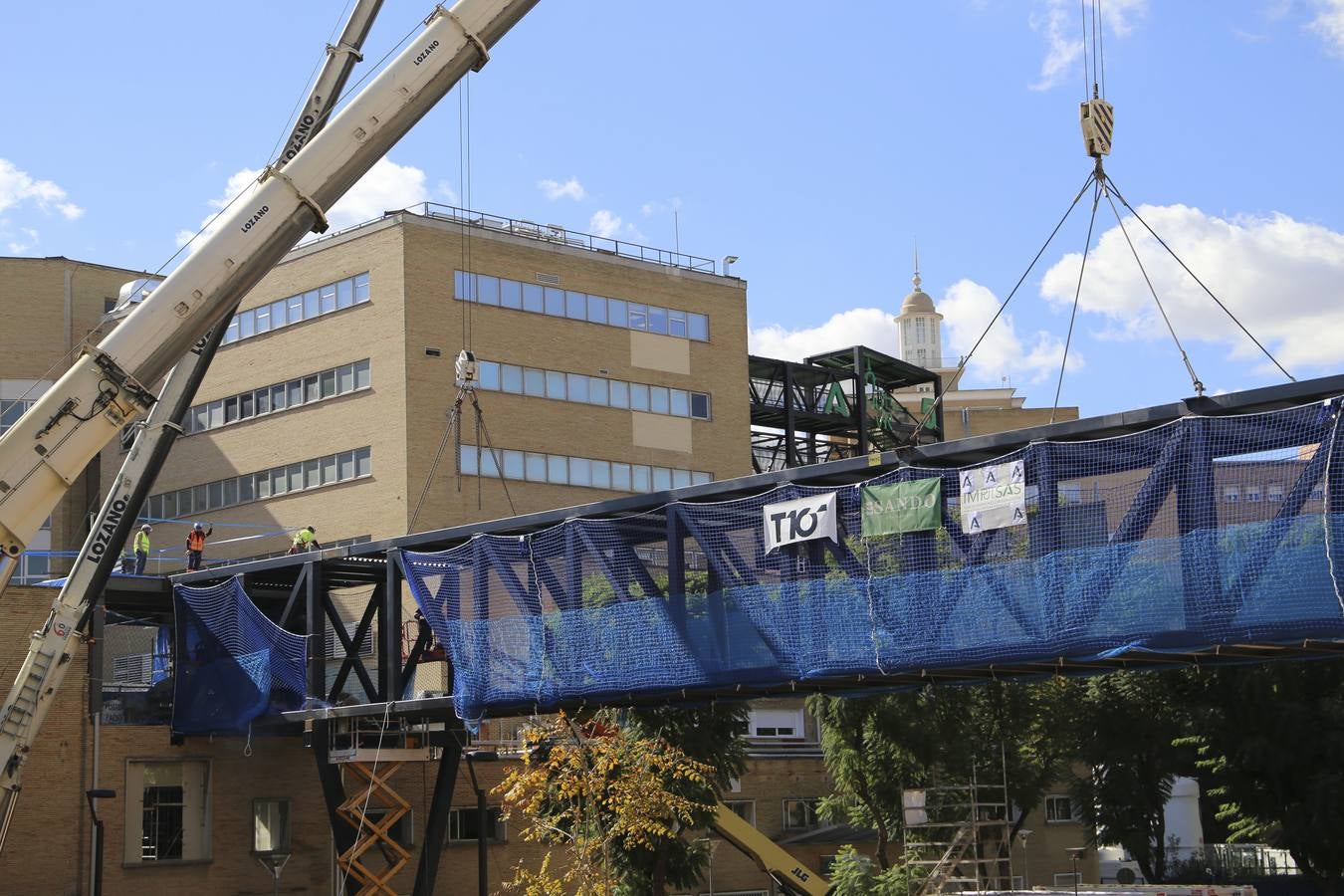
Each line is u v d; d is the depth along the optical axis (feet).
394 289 233.76
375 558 130.52
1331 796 135.85
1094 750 150.82
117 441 268.62
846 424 297.33
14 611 137.80
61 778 137.39
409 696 135.13
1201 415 82.33
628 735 140.46
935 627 90.17
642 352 263.49
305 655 129.18
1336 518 77.15
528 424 244.63
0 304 276.41
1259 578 79.05
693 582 109.09
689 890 186.60
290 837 151.33
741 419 275.80
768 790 203.41
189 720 139.64
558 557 110.63
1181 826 207.21
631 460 257.96
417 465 229.25
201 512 253.44
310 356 242.58
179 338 84.99
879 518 93.15
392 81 88.74
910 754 146.00
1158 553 82.28
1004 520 87.86
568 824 125.08
